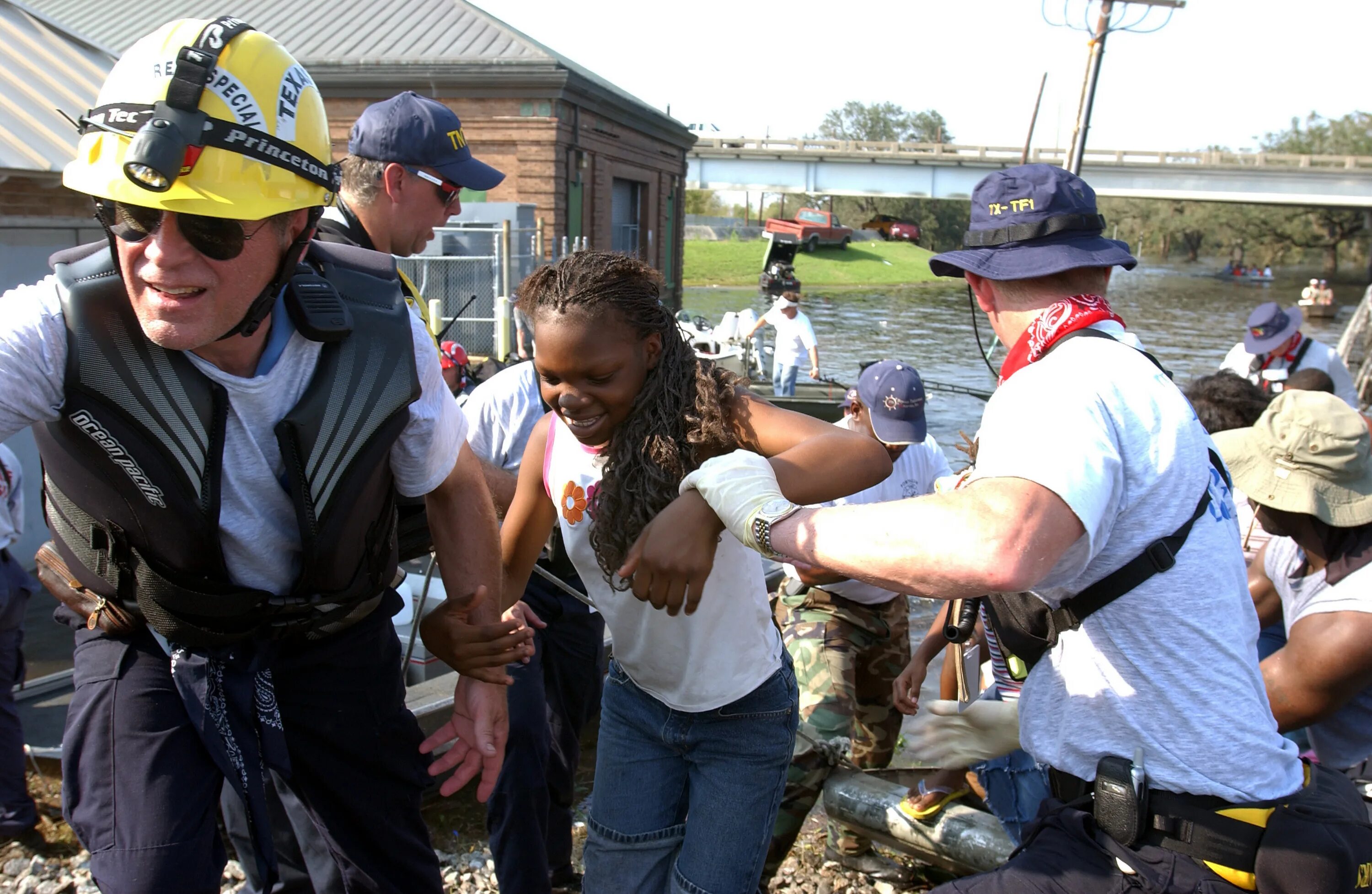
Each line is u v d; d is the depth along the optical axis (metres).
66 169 1.70
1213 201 43.56
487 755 2.35
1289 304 47.97
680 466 1.97
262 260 1.70
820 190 48.41
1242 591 1.96
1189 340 30.19
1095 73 16.42
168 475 1.77
